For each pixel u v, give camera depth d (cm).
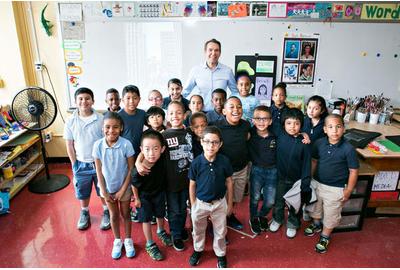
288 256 205
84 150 220
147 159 179
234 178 217
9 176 271
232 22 306
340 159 200
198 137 203
